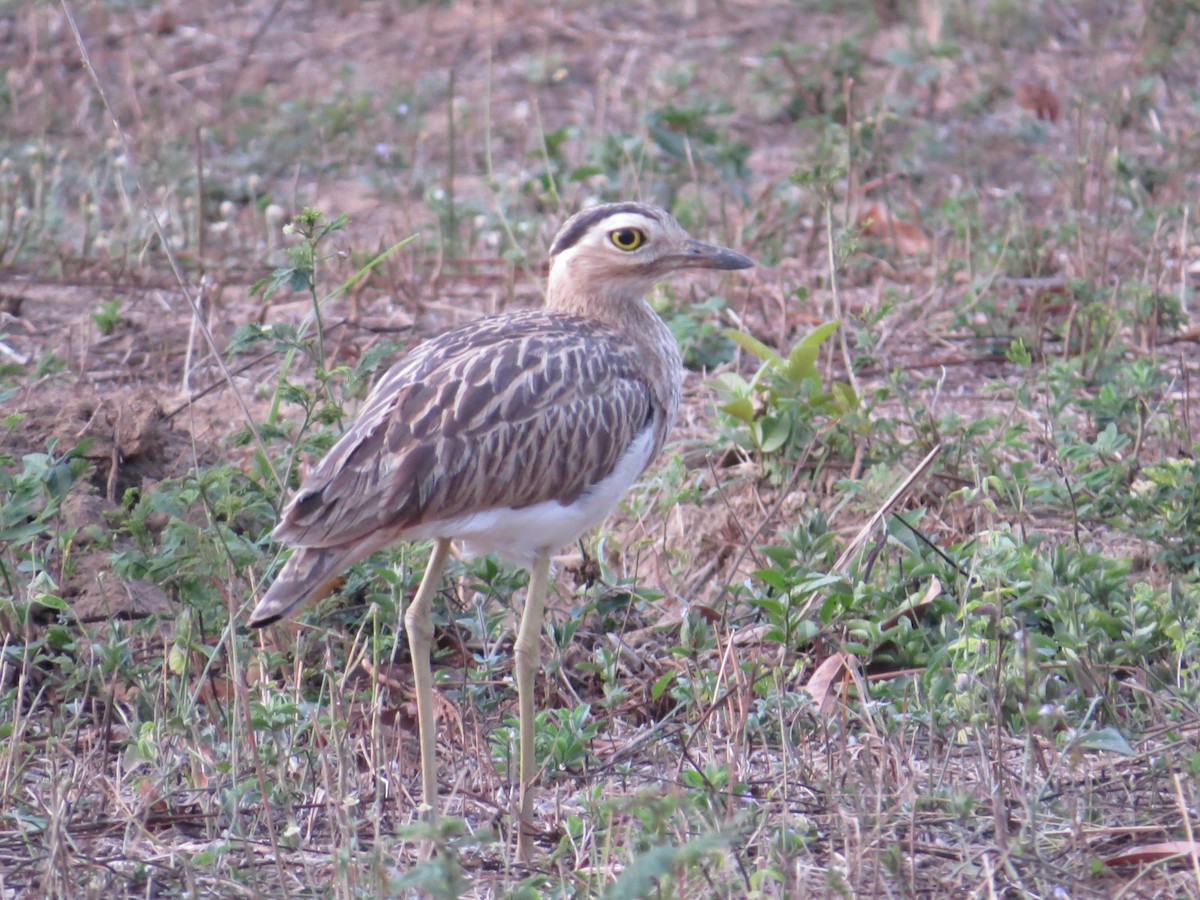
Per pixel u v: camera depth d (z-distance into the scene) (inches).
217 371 575.8
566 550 484.1
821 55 929.5
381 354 410.9
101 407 485.4
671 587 466.3
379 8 1050.1
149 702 377.7
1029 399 543.2
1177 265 646.5
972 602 383.6
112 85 917.2
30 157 775.1
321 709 388.8
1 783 352.5
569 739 368.2
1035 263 656.4
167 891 317.1
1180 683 381.4
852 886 302.7
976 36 971.9
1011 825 332.5
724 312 621.0
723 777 335.0
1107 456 477.1
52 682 405.7
